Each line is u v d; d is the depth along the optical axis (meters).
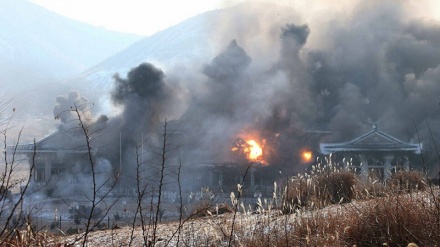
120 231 14.67
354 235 9.49
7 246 5.70
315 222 9.97
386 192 11.58
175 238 11.45
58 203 49.31
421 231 8.80
